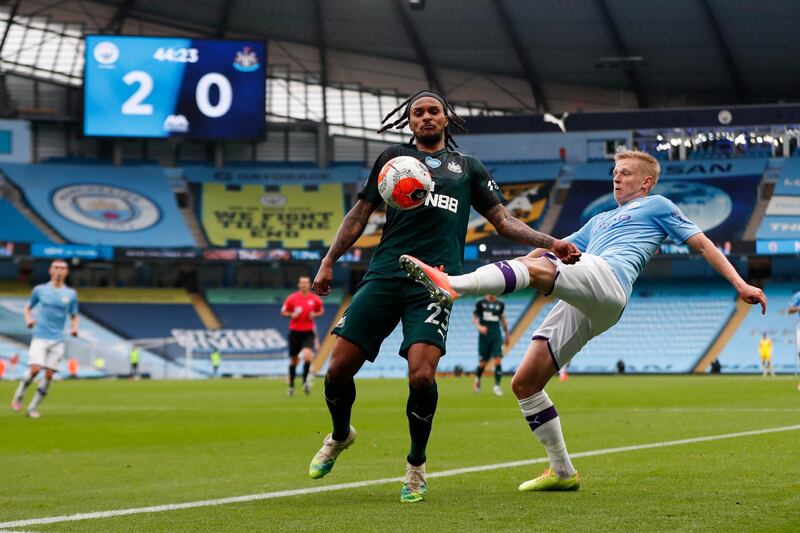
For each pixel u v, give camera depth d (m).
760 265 56.03
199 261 53.50
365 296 6.42
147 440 12.16
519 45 51.88
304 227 57.16
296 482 7.40
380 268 6.45
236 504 6.07
